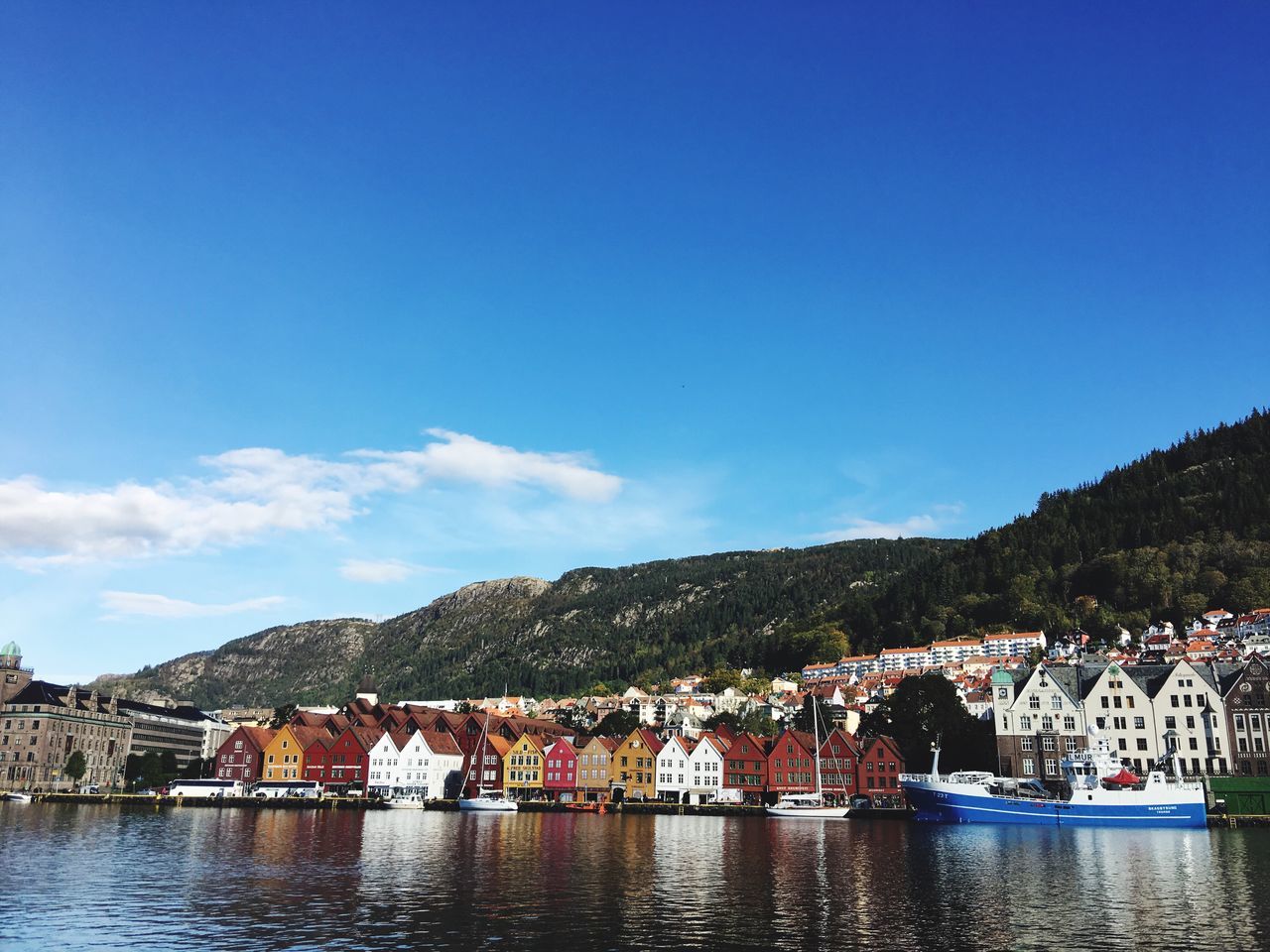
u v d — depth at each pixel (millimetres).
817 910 61969
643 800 187125
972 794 136375
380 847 98625
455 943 51594
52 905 62062
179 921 56969
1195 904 64688
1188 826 125125
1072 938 54188
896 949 51281
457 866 82812
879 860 89250
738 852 96312
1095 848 100375
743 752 192375
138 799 196375
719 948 51125
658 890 69938
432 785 196125
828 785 186000
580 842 106438
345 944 51250
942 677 192250
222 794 190000
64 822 133250
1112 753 159125
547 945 51344
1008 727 171000
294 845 100188
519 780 195125
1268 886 72875
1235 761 158250
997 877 77688
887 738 187625
